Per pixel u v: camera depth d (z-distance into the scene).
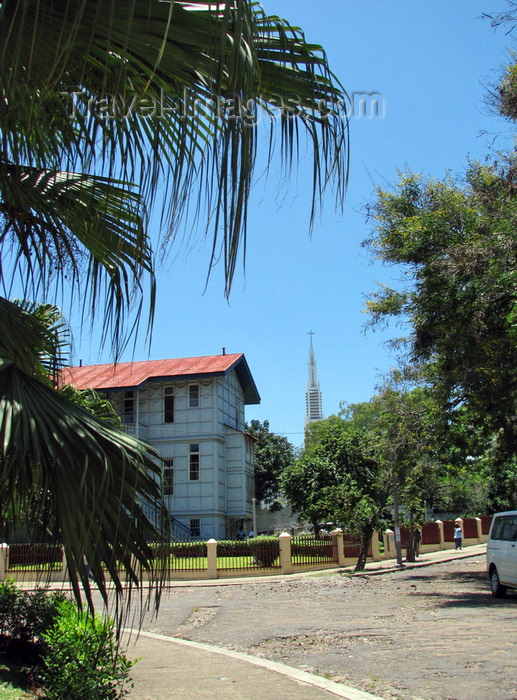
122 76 2.89
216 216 2.36
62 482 2.76
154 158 2.98
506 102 12.76
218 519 35.22
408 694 6.45
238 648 9.75
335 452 35.19
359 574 23.16
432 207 15.34
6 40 2.49
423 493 26.33
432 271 14.11
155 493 3.06
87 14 2.61
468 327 13.41
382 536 32.69
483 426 18.14
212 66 2.67
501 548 14.75
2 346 3.44
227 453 37.38
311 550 25.97
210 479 35.38
